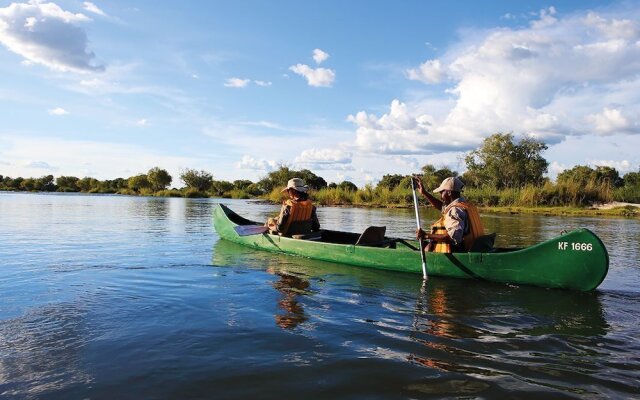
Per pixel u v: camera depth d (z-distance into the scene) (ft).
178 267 23.35
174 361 11.28
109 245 30.73
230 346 12.30
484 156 119.03
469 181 121.90
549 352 12.12
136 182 191.42
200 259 25.76
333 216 65.41
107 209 72.49
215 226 35.14
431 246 22.58
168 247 30.12
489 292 18.76
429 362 11.37
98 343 12.40
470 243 21.36
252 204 104.99
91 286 18.88
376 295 18.13
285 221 27.96
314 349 12.16
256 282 20.12
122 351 11.87
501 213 72.49
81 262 24.35
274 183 147.33
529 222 54.03
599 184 88.58
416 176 24.48
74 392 9.66
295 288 19.10
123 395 9.57
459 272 20.90
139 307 15.83
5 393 9.57
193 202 111.34
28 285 18.92
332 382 10.24
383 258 22.99
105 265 23.57
